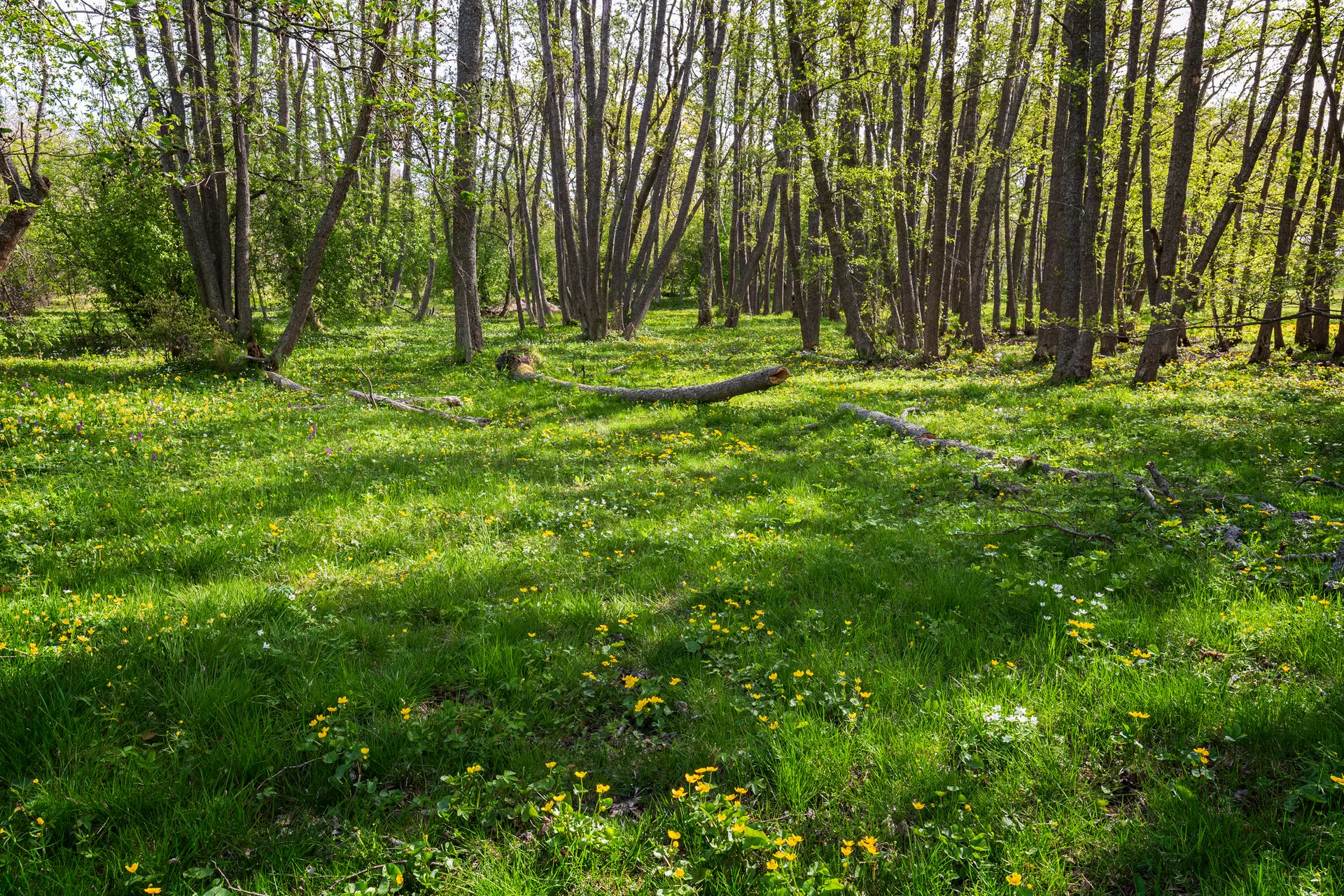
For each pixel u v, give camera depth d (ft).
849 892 8.26
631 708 12.21
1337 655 11.96
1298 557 16.14
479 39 57.93
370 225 91.30
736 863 8.78
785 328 114.93
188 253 62.64
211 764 10.62
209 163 60.44
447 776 10.15
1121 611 14.49
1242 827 8.71
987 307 153.38
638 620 15.55
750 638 14.40
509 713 12.07
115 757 10.66
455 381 55.21
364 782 10.46
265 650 14.01
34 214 46.34
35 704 11.71
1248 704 10.82
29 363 49.88
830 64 58.85
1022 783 9.72
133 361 54.54
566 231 112.16
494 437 37.24
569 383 52.65
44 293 89.66
